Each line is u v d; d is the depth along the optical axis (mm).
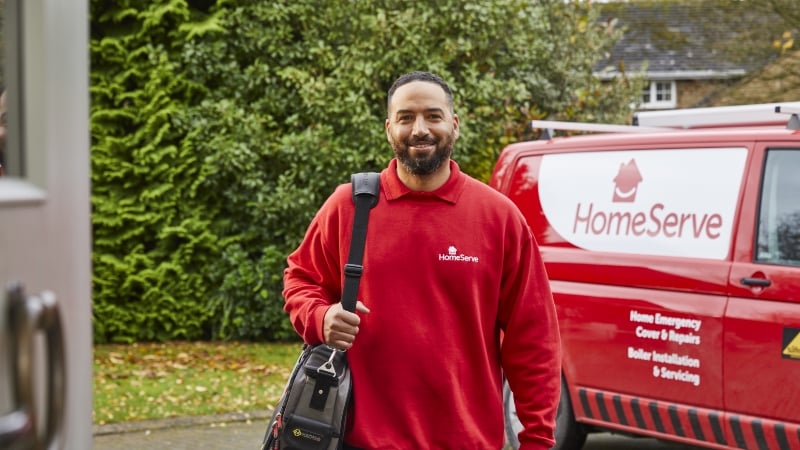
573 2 15820
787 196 5965
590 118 15195
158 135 12734
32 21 1429
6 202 1354
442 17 13398
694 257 6270
